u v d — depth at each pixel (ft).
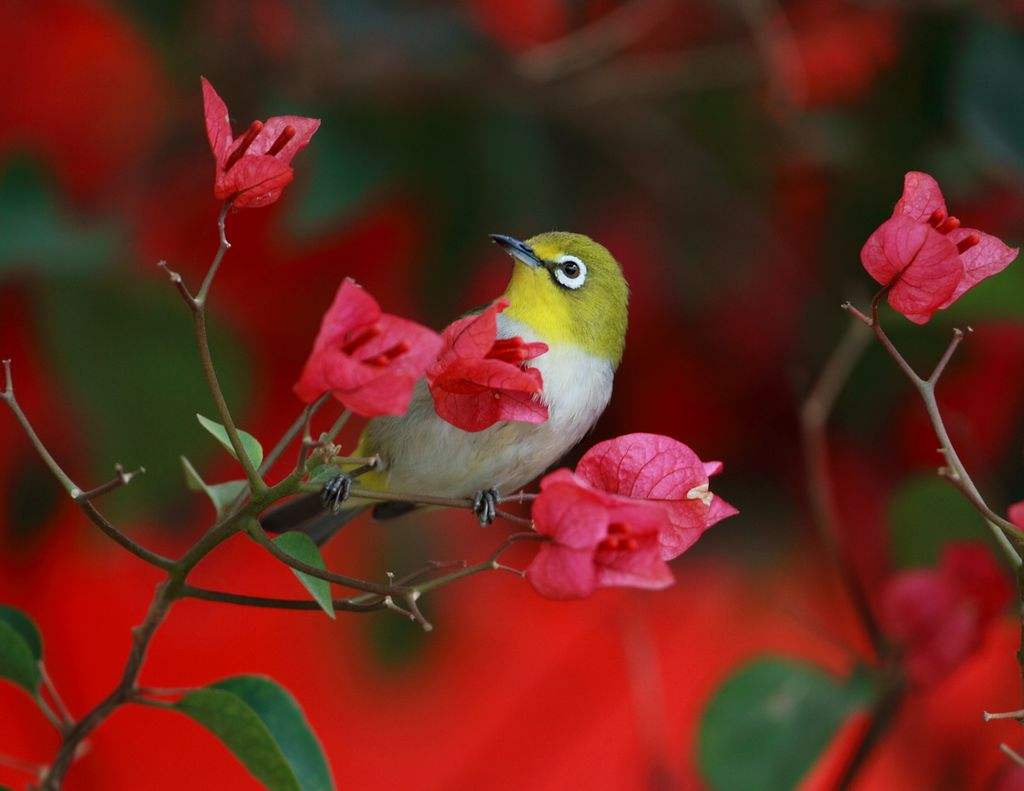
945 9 10.26
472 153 10.29
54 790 9.81
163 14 10.24
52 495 10.28
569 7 10.31
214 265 9.73
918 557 10.19
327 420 10.32
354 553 10.33
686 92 10.33
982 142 10.22
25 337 10.23
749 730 10.05
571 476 9.74
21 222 10.20
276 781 9.79
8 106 10.25
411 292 10.31
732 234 10.35
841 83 10.30
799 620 10.09
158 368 10.19
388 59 10.26
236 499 9.78
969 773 10.27
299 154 10.25
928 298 9.76
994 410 10.29
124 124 10.27
